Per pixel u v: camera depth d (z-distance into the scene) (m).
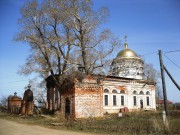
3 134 18.75
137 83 55.47
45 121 30.30
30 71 37.09
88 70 38.28
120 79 52.25
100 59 39.19
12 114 47.56
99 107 31.11
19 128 23.11
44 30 38.47
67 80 32.00
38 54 37.41
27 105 46.28
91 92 30.92
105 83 49.47
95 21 39.44
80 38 39.00
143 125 20.05
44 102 58.38
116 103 50.53
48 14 37.75
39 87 56.72
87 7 39.06
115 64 48.25
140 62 66.94
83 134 18.22
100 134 18.09
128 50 69.19
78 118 29.14
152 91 58.66
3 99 77.06
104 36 39.28
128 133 17.75
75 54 39.06
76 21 39.09
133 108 53.28
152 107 57.72
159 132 17.09
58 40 36.91
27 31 37.53
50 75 41.50
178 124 18.66
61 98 33.09
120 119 27.25
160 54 24.53
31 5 37.84
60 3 37.56
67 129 21.89
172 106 57.56
